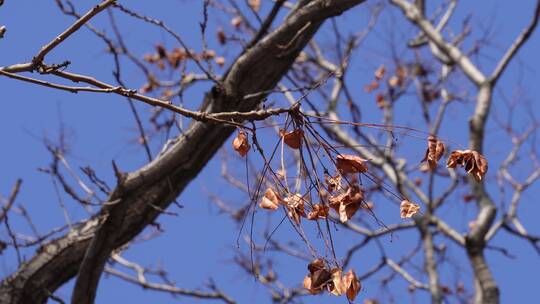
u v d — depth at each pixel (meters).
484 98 8.92
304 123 3.95
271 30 7.29
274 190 4.02
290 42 6.48
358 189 3.99
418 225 9.83
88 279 6.59
